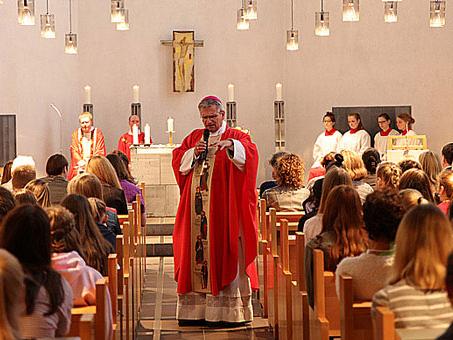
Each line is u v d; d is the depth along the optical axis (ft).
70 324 14.64
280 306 23.89
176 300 31.09
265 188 37.70
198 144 26.55
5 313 10.68
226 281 26.37
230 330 26.30
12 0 49.44
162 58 55.26
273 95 55.06
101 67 55.06
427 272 12.91
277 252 26.18
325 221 18.51
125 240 22.04
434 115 52.47
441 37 52.29
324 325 17.34
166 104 55.26
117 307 19.70
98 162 28.40
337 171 20.70
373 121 52.31
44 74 52.08
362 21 52.70
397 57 52.49
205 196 26.76
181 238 27.17
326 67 53.21
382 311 12.14
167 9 55.11
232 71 55.26
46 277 13.89
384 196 15.44
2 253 10.92
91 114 50.67
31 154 50.90
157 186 44.57
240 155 26.18
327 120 50.88
